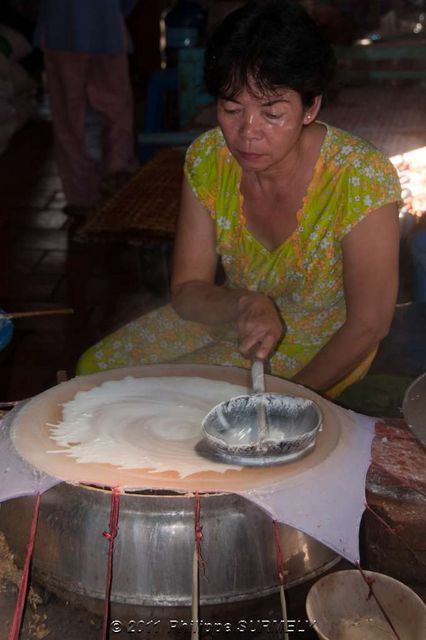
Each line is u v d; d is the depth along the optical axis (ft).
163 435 4.67
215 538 4.12
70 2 14.88
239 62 5.25
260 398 4.75
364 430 4.83
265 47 5.17
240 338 5.64
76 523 4.20
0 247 14.58
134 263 13.91
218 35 5.34
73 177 16.07
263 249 6.68
